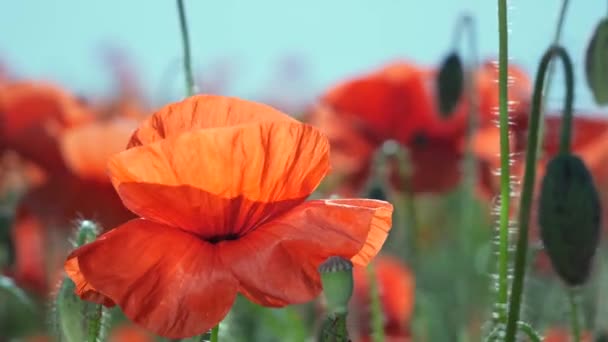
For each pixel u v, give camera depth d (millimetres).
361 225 454
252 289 450
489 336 515
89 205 769
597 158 806
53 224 792
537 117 518
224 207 467
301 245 453
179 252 458
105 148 766
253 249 457
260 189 466
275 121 457
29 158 788
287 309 651
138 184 463
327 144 465
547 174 529
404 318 714
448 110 716
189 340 547
